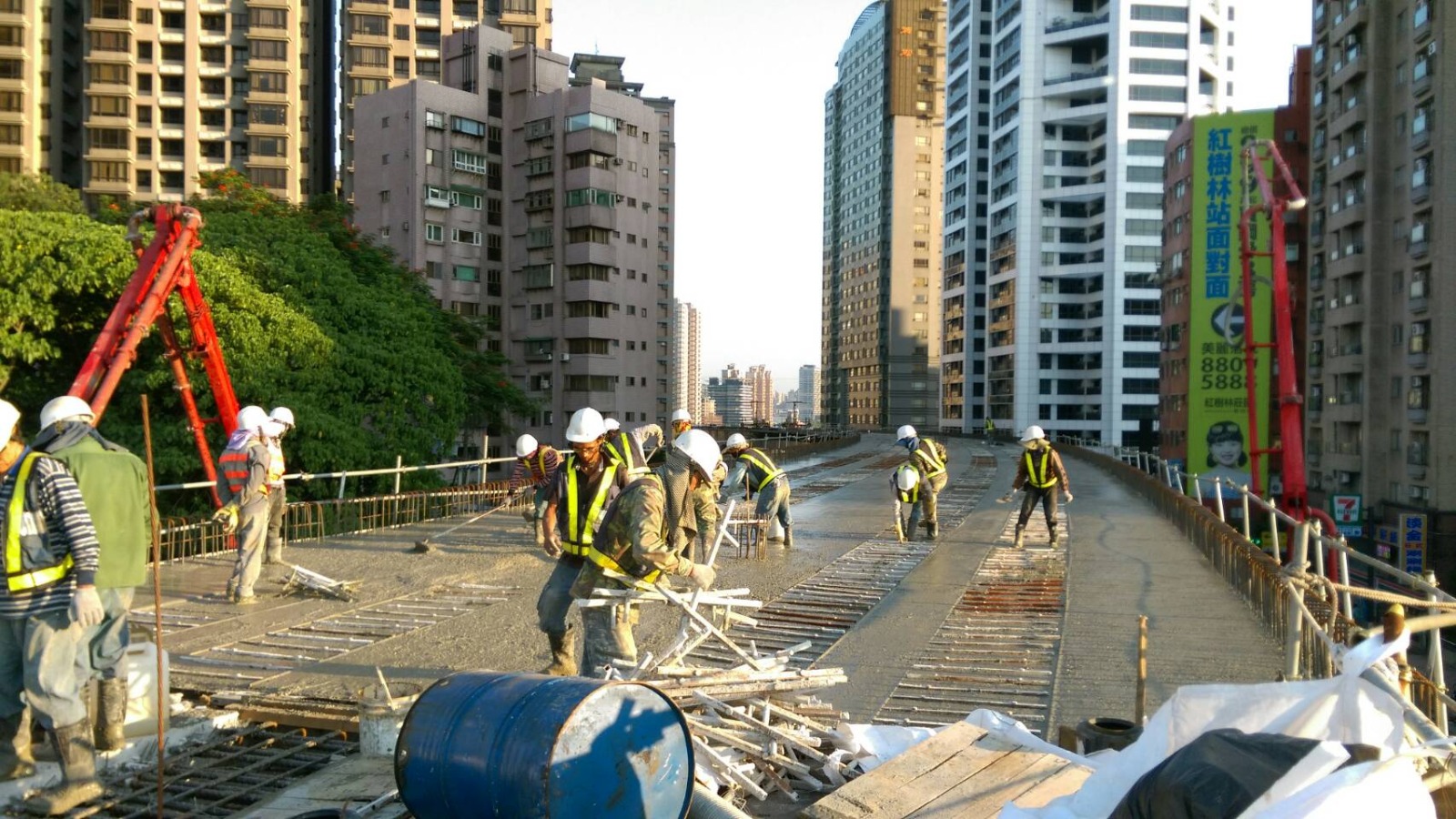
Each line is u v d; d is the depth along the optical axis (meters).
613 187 64.56
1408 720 3.48
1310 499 54.03
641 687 3.69
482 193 65.44
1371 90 47.72
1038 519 18.20
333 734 5.54
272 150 68.88
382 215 63.88
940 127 139.62
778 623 8.81
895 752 4.87
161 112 69.94
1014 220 95.31
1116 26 89.06
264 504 9.24
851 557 12.84
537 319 65.31
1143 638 5.29
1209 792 2.89
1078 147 93.50
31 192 27.88
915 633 8.45
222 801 4.53
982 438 98.81
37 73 68.19
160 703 3.95
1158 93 89.44
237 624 8.30
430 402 24.39
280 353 20.22
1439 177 42.94
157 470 18.92
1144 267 89.31
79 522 4.21
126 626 4.97
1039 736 5.67
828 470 32.50
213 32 70.12
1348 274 49.62
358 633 8.02
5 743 4.58
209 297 19.05
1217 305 58.69
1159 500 20.17
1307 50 59.34
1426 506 43.16
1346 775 2.80
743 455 12.67
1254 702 3.54
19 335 17.48
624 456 7.18
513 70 66.69
